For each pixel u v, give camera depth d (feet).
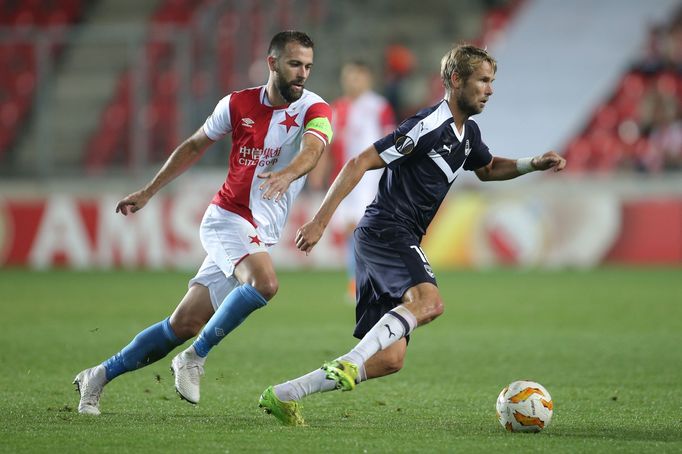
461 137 64.44
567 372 87.45
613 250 197.16
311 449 53.83
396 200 64.54
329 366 56.59
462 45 64.03
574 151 245.65
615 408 69.41
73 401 70.74
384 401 72.08
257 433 58.34
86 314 130.00
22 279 179.52
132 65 250.78
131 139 242.37
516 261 199.21
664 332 115.34
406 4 287.69
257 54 246.27
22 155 246.47
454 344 106.11
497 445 55.21
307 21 266.57
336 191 61.16
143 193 67.51
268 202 68.13
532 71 281.54
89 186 215.31
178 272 193.98
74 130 248.11
